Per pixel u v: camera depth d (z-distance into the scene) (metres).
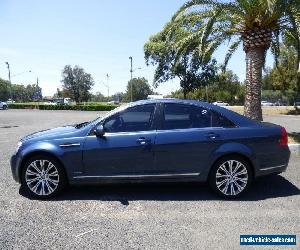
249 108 13.19
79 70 101.00
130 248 4.25
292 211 5.48
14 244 4.36
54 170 6.11
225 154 6.04
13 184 6.98
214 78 47.84
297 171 8.00
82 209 5.58
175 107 6.22
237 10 12.66
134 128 6.12
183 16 13.84
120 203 5.86
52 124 22.56
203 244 4.36
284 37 14.84
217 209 5.58
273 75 39.94
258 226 4.90
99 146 6.01
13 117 31.55
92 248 4.25
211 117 6.21
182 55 15.02
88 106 55.75
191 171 6.08
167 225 4.95
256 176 6.15
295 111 38.72
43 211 5.49
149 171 6.05
